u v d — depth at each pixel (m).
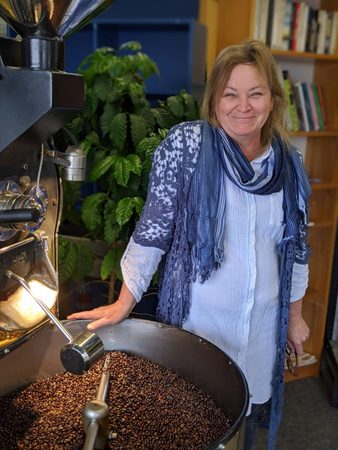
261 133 1.38
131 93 1.78
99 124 1.89
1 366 1.01
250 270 1.34
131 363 1.17
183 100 1.80
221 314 1.36
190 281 1.34
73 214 2.17
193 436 0.94
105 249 2.02
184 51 2.60
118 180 1.57
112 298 1.85
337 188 2.53
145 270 1.30
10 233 0.90
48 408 1.01
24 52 0.80
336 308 2.64
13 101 0.79
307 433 2.23
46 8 0.76
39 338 1.06
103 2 0.83
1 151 0.81
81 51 2.77
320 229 2.63
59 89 0.78
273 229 1.38
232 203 1.31
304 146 2.71
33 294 0.93
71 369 0.86
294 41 2.33
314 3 2.49
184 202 1.29
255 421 1.56
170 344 1.15
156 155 1.31
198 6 2.68
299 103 2.45
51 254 1.04
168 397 1.06
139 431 0.95
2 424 0.95
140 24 2.46
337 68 2.47
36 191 0.93
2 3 0.76
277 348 1.48
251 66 1.24
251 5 2.15
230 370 1.00
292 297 1.52
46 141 0.95
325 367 2.63
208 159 1.27
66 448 0.90
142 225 1.31
